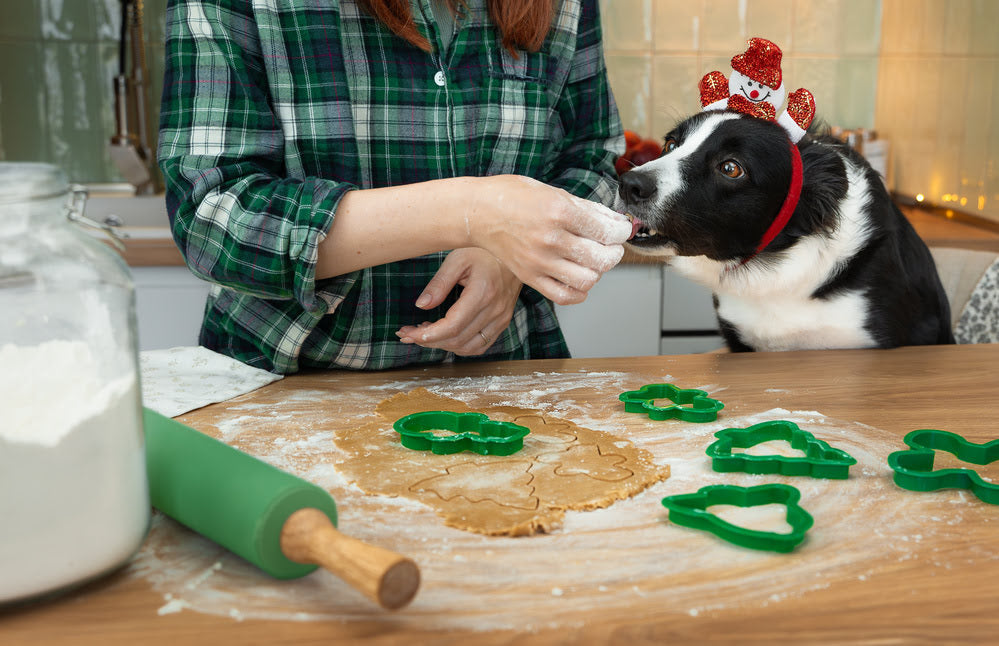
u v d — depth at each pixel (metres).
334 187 0.96
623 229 0.88
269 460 0.79
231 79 1.03
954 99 2.66
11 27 2.59
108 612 0.53
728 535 0.62
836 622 0.52
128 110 2.55
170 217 1.02
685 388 1.04
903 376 1.10
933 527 0.65
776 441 0.85
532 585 0.56
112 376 0.54
